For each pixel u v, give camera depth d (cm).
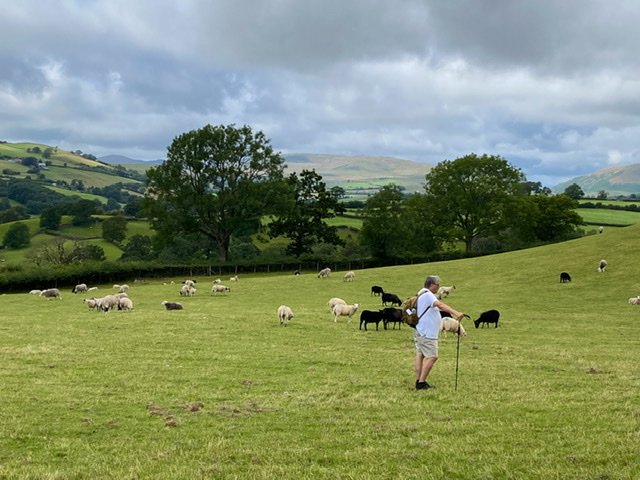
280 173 9969
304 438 1127
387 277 6762
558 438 1095
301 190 11144
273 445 1078
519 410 1329
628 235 7050
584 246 7012
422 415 1284
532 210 10431
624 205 15988
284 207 9875
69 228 14362
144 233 14025
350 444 1081
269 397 1484
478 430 1159
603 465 941
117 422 1259
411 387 1590
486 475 901
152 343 2516
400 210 10831
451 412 1312
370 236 10800
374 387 1599
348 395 1505
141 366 1956
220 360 2084
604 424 1195
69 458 1030
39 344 2492
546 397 1459
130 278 7988
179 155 9394
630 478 875
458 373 1812
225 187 9719
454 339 2780
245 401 1438
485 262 7181
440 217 10631
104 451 1066
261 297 5431
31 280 6944
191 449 1067
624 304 4500
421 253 10775
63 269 7350
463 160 10431
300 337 2758
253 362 2042
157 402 1441
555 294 5119
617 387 1598
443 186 10556
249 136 9744
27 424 1243
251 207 9644
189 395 1516
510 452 1011
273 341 2611
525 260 6869
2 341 2619
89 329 3042
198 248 12006
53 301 5188
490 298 5062
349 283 6444
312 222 11169
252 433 1166
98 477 927
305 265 9475
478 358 2166
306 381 1705
